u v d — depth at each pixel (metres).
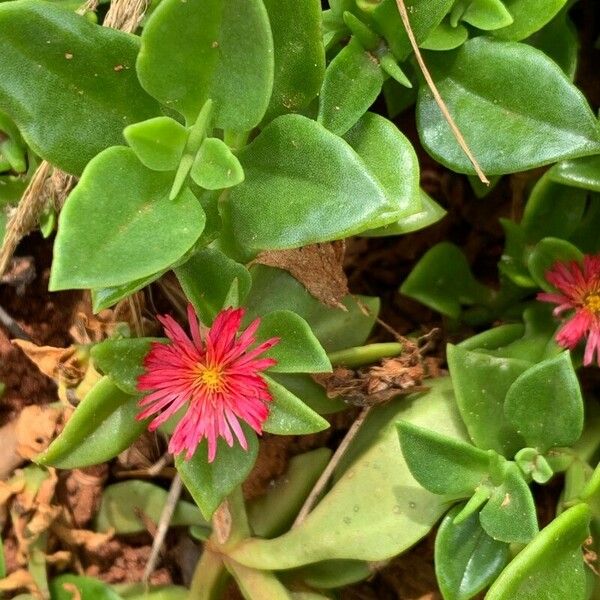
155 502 0.14
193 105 0.11
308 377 0.13
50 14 0.11
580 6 0.15
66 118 0.11
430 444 0.12
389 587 0.14
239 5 0.10
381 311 0.15
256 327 0.12
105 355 0.12
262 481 0.14
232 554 0.13
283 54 0.11
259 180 0.12
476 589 0.12
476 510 0.12
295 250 0.13
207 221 0.11
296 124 0.11
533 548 0.11
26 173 0.14
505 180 0.15
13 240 0.13
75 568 0.14
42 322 0.15
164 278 0.14
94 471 0.14
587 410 0.14
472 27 0.13
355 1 0.12
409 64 0.13
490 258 0.15
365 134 0.12
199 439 0.12
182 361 0.12
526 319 0.14
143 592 0.14
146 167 0.11
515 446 0.12
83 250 0.10
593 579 0.12
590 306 0.13
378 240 0.15
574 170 0.13
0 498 0.14
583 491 0.12
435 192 0.15
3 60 0.11
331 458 0.14
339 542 0.13
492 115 0.12
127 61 0.11
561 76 0.12
